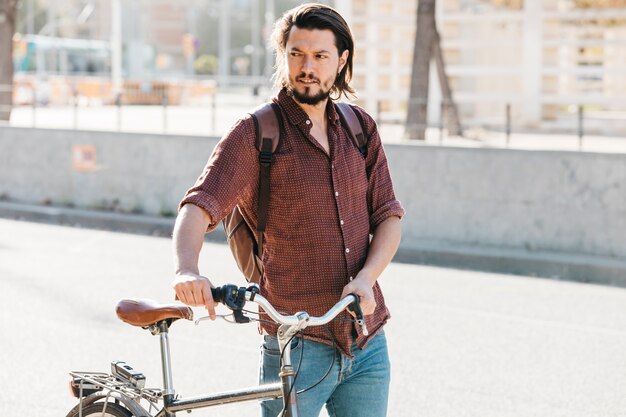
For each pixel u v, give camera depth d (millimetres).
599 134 29078
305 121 4742
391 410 8258
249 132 4688
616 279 14875
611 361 9914
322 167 4734
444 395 8680
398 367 9539
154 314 4527
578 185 15961
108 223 19531
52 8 57062
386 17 33500
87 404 4918
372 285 4633
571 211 16016
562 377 9297
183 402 4535
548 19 30938
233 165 4645
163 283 13398
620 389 8953
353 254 4789
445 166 16984
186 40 50312
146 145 19984
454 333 10961
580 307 12664
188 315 4523
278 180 4711
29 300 12172
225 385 8812
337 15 4707
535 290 13852
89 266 14688
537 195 16266
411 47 33500
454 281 14406
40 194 21125
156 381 8883
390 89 33719
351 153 4836
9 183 21531
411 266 15820
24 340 10266
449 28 32219
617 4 30141
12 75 26469
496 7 31500
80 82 47125
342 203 4762
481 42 31750
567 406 8445
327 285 4715
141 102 45969
